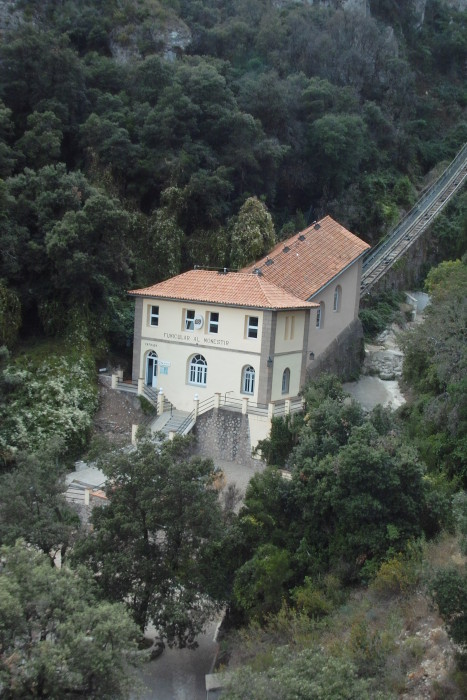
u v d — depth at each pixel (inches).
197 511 943.7
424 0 4131.4
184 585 940.6
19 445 1395.2
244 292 1567.4
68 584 691.4
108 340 1738.4
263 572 924.0
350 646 748.6
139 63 2399.1
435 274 2009.1
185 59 2701.8
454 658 700.0
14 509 950.4
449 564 790.5
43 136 1946.4
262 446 1371.8
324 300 1788.9
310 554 994.1
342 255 1872.5
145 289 1668.3
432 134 3454.7
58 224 1589.6
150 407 1558.8
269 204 2437.3
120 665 660.1
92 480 1370.6
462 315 1396.4
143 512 957.2
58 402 1476.4
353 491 958.4
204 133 2212.1
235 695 605.9
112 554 919.0
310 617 888.9
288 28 3282.5
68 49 2202.3
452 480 1154.0
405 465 968.3
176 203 1969.7
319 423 1159.6
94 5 2871.6
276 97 2497.5
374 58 3405.5
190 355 1606.8
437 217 2699.3
